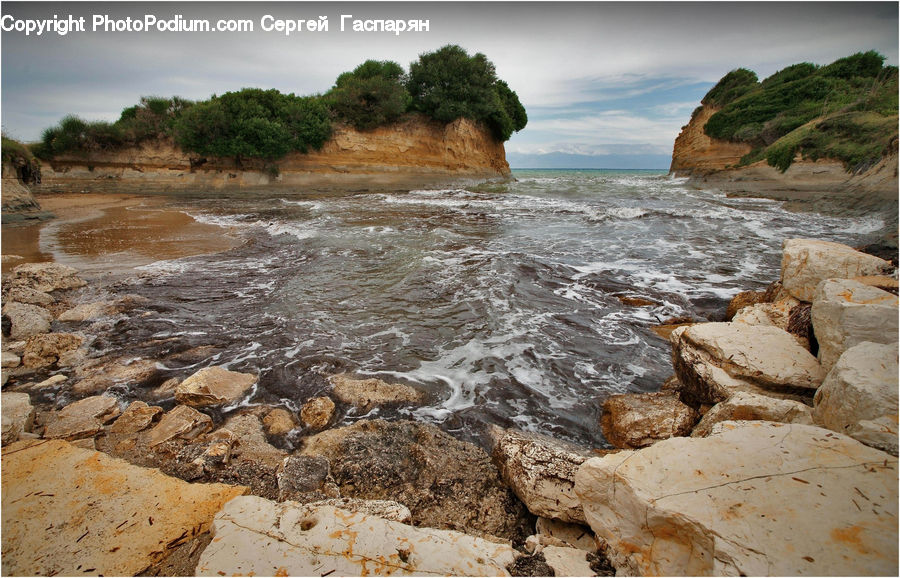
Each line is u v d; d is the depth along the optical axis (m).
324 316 6.88
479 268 9.31
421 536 2.31
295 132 29.95
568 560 2.26
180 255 10.73
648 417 3.87
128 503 2.65
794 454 2.21
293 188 29.16
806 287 4.59
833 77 30.23
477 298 7.58
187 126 27.78
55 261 10.02
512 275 8.80
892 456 2.13
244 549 2.18
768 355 3.78
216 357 5.56
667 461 2.27
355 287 8.22
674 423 3.76
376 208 19.33
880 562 1.63
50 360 5.36
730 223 14.24
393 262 9.89
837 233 12.43
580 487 2.43
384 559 2.14
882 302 3.29
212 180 29.56
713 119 33.72
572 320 6.68
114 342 5.94
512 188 28.44
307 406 4.32
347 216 16.95
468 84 34.00
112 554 2.27
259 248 11.46
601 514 2.32
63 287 8.02
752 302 6.16
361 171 31.94
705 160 33.88
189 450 3.58
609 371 5.22
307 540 2.24
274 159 30.20
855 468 2.07
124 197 24.97
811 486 2.00
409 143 34.00
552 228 13.90
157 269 9.40
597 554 2.30
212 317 6.84
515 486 3.07
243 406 4.52
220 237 13.02
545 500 2.83
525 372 5.20
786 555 1.70
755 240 11.81
